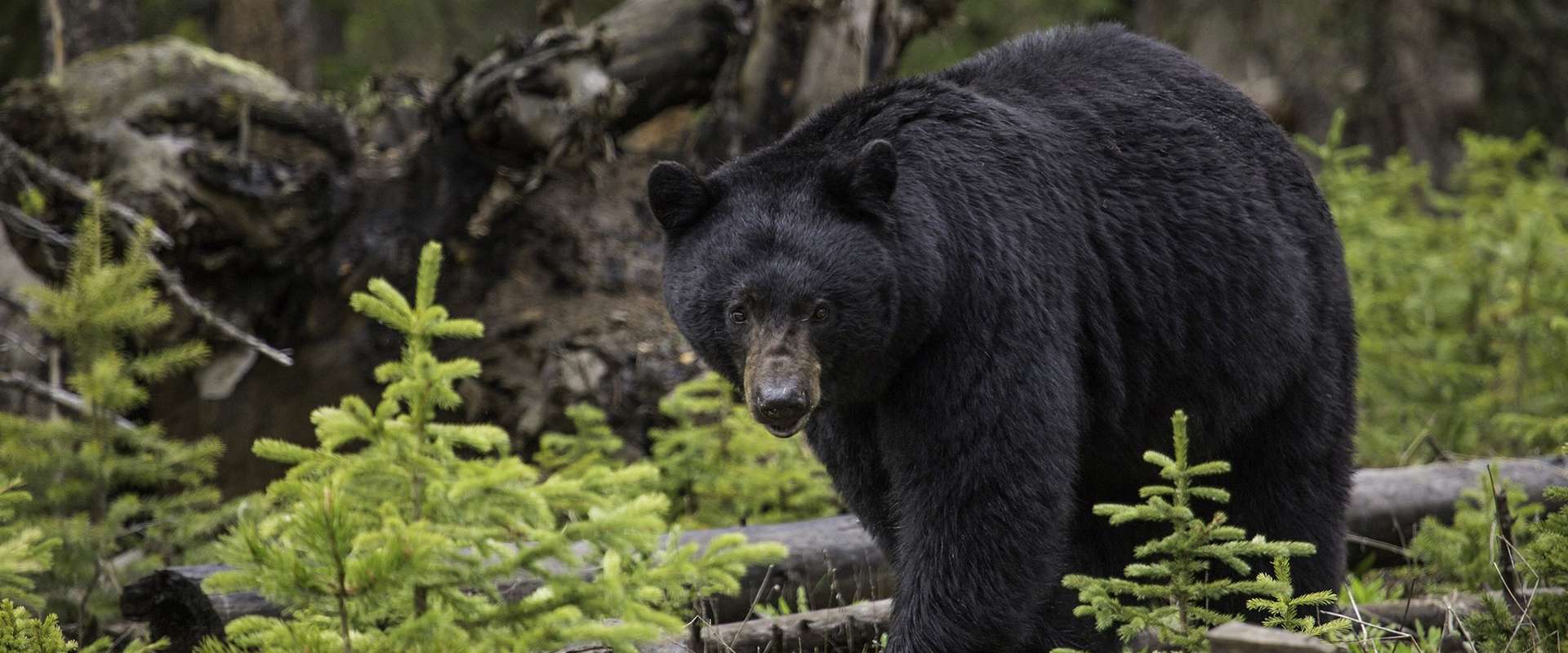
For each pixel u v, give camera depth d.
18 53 24.05
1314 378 8.53
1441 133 26.27
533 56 12.93
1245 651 5.43
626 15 14.12
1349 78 26.19
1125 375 8.13
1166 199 8.14
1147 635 8.67
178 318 12.77
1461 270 16.16
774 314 7.34
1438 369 14.58
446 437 5.97
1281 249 8.39
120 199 12.45
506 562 5.45
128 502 10.25
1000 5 28.22
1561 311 14.69
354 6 29.02
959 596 7.21
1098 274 7.88
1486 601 7.28
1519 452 13.92
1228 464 6.22
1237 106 8.70
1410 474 11.72
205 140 12.75
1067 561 8.62
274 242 12.85
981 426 7.28
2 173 12.59
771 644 8.52
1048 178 7.79
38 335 14.48
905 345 7.45
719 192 7.75
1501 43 27.23
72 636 9.59
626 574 5.71
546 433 13.17
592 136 13.06
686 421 11.98
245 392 13.22
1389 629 7.24
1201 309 8.14
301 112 13.04
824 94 14.16
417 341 6.14
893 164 7.30
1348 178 16.19
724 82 14.34
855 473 8.08
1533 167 20.73
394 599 5.45
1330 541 8.61
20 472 9.73
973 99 7.95
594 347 13.30
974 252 7.38
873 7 14.65
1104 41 8.70
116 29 16.30
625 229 14.13
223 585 5.15
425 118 13.50
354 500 5.70
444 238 13.41
